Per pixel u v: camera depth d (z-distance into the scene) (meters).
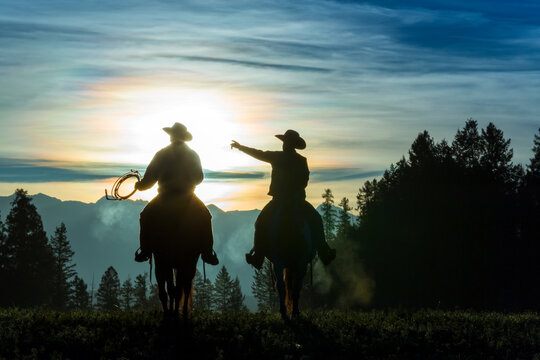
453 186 72.38
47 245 99.56
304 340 12.15
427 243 68.56
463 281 65.94
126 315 14.62
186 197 13.60
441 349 11.80
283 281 14.23
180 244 13.38
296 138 14.42
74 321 13.77
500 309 60.91
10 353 11.09
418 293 67.06
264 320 14.07
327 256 15.25
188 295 13.72
